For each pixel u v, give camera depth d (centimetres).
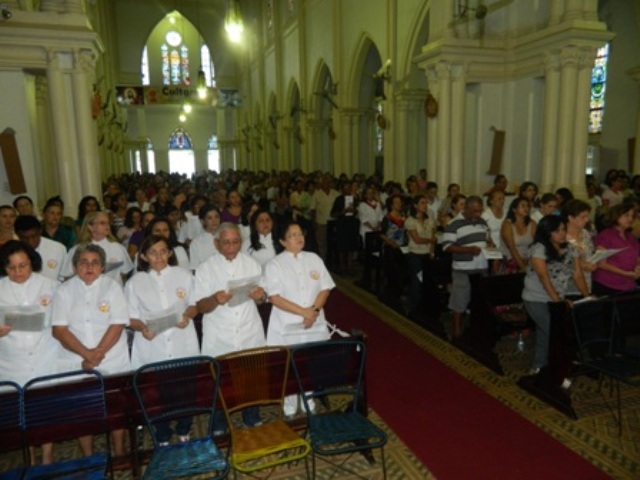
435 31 1007
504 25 1004
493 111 1037
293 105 2456
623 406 459
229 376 352
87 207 652
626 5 1271
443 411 459
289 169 2528
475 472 371
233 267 406
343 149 1755
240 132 3600
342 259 1014
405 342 627
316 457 397
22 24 832
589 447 397
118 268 494
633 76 1242
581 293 516
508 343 618
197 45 3684
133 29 3438
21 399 309
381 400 482
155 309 377
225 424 418
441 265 667
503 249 619
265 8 2742
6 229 503
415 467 379
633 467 371
